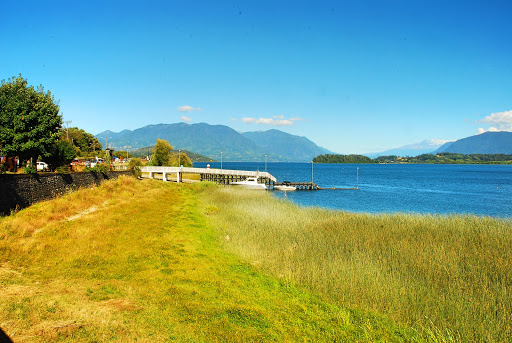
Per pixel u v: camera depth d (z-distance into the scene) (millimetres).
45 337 7656
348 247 18391
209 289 12242
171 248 17047
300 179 124312
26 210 20469
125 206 28203
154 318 9469
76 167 36906
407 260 16125
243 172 70375
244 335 9188
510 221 26156
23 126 24000
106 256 14750
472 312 11336
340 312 11250
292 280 14000
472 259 16406
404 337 9930
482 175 153125
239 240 19859
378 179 124125
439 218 27094
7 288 10266
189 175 86000
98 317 9016
